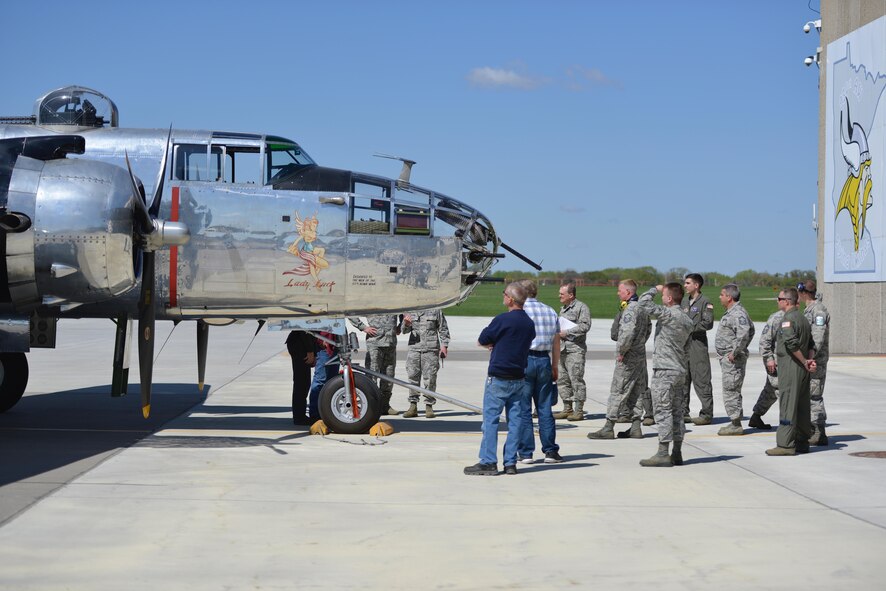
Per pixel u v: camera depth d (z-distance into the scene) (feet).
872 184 77.61
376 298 36.40
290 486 26.45
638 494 25.95
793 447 32.42
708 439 36.73
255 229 36.01
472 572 18.57
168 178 36.22
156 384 56.13
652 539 21.16
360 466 29.76
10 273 31.78
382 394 43.50
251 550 19.88
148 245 33.22
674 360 30.09
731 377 37.63
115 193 31.99
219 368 67.36
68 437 35.09
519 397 28.76
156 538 20.67
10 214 31.24
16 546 19.89
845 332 83.97
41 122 37.96
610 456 32.35
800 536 21.47
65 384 55.62
